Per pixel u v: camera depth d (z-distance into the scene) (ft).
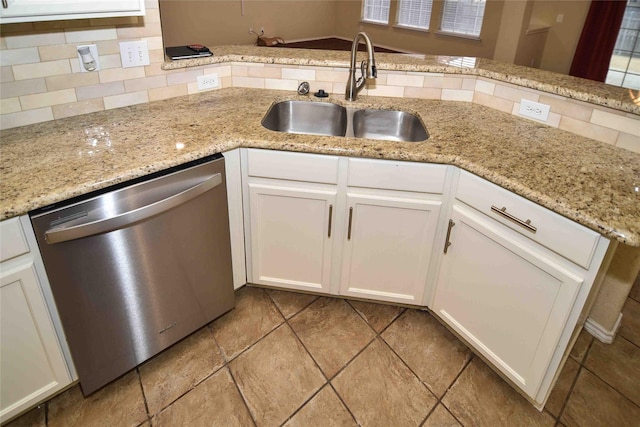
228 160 5.28
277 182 5.53
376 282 6.19
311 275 6.30
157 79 6.35
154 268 4.83
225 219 5.48
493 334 5.20
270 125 6.51
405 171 5.16
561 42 18.86
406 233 5.65
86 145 4.80
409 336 6.08
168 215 4.70
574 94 5.50
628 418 5.04
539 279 4.43
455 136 5.53
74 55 5.39
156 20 5.99
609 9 16.87
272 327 6.14
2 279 3.76
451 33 20.04
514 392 5.31
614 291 5.85
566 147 5.26
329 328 6.16
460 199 5.12
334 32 27.09
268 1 22.89
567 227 4.00
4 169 4.16
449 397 5.22
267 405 5.03
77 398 4.99
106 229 4.14
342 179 5.35
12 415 4.42
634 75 17.76
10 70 4.93
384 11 23.39
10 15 3.86
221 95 6.90
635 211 3.88
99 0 4.40
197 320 5.75
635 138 5.11
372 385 5.33
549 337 4.50
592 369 5.70
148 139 5.04
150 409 4.92
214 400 5.06
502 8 17.63
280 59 6.96
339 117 6.81
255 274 6.42
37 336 4.25
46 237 3.81
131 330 4.97
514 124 6.05
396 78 6.96
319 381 5.35
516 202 4.41
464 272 5.37
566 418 5.01
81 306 4.38
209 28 21.07
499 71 6.48
